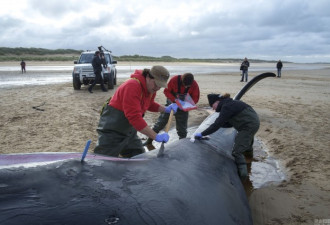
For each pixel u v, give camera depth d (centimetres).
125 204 167
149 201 179
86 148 200
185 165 272
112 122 370
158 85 345
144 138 646
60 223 142
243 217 265
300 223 344
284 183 445
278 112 927
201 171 274
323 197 402
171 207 184
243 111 408
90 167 194
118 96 356
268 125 761
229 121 427
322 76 3112
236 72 3544
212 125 391
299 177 463
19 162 215
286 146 604
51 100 1031
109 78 1348
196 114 884
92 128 694
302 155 553
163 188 201
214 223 204
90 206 156
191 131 693
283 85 1873
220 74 3002
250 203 388
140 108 338
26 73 2566
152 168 232
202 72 3388
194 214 194
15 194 151
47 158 230
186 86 524
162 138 318
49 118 768
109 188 177
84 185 172
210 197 232
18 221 136
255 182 450
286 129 728
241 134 405
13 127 674
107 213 156
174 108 437
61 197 157
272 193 414
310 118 855
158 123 593
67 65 4559
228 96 430
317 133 698
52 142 579
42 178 168
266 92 1444
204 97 1201
